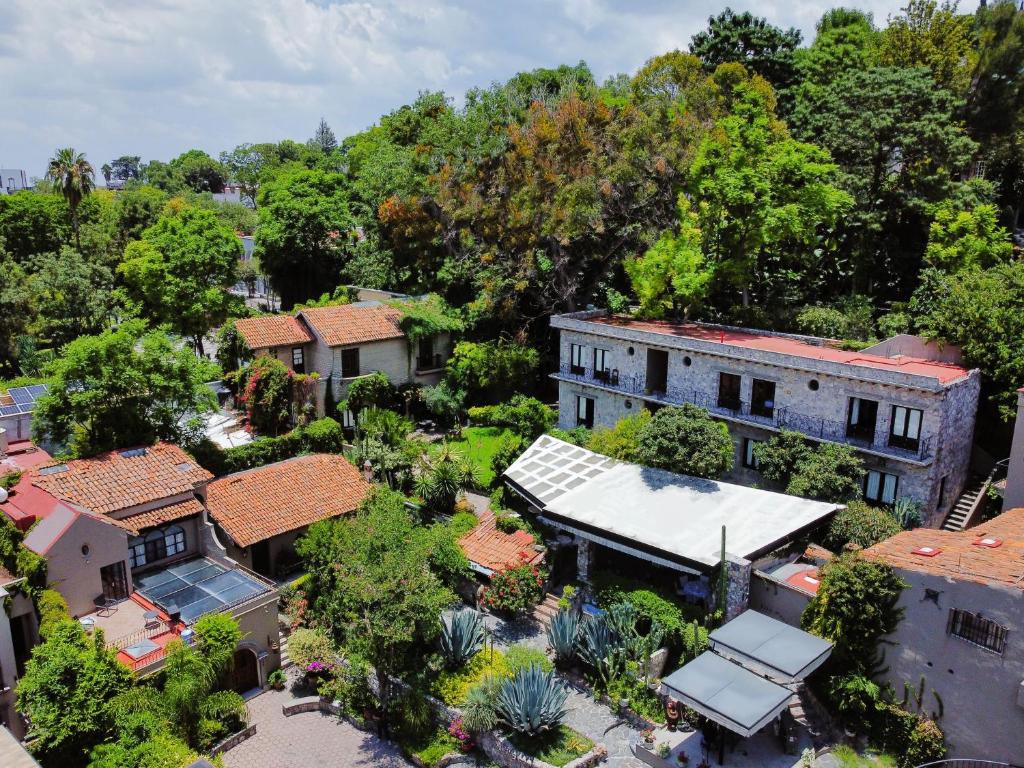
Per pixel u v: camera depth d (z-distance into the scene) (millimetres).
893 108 44938
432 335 55500
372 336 52094
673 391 41625
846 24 70000
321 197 72375
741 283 45156
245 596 30234
